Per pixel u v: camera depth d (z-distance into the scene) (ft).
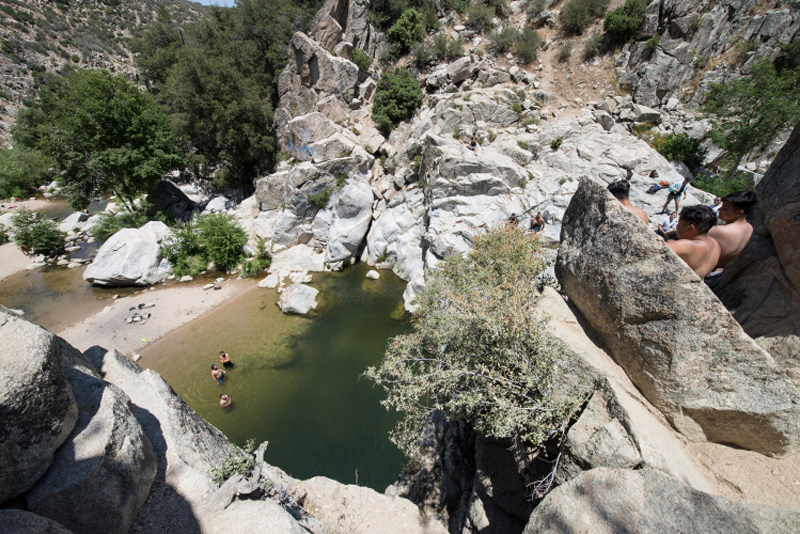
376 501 26.20
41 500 13.97
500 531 24.32
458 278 31.68
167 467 19.20
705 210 15.19
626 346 16.37
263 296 68.08
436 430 34.83
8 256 86.12
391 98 88.84
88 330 59.82
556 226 55.88
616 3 88.63
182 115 84.38
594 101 81.41
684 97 76.74
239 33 95.86
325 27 87.92
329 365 51.75
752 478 13.30
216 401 46.65
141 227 81.20
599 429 14.74
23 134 147.64
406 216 74.23
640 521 10.82
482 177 62.80
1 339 14.33
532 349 19.67
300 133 82.84
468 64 87.30
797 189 14.23
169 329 59.88
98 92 75.36
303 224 79.71
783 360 14.02
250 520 17.01
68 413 15.53
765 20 69.92
